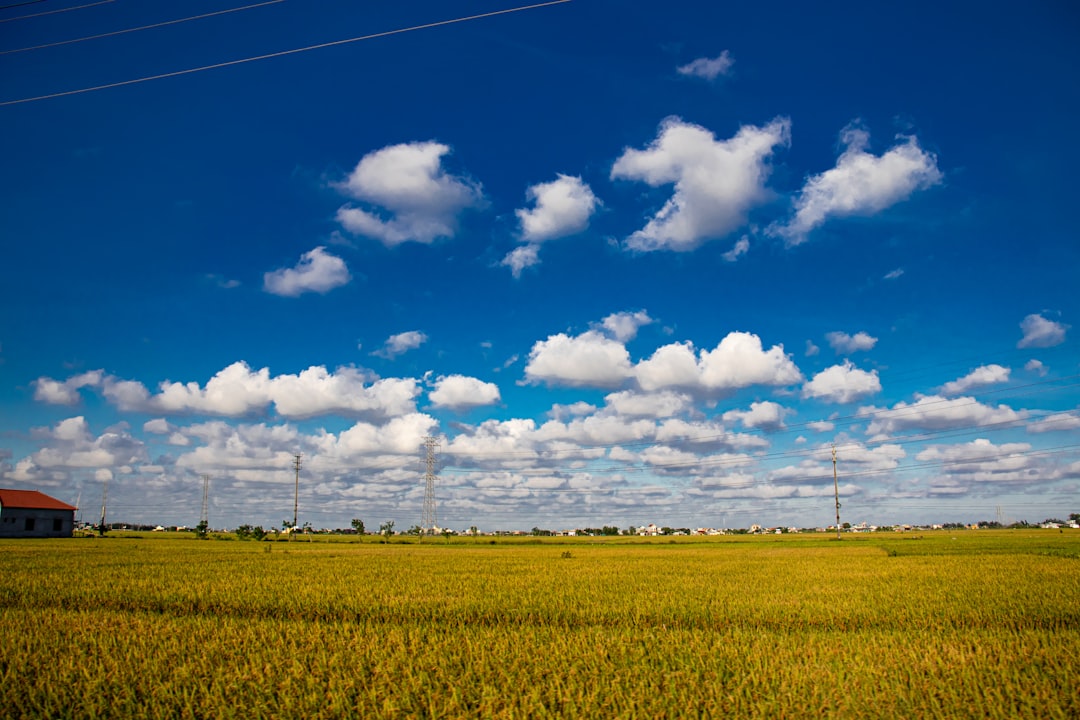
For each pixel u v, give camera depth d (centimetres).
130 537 10144
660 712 1038
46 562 3988
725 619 1908
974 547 6256
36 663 1325
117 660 1341
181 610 2116
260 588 2589
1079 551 5372
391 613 2044
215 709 1070
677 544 9300
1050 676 1227
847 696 1101
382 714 1038
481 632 1661
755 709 1062
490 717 1033
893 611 1995
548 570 3644
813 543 8919
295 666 1279
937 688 1151
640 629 1772
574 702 1081
